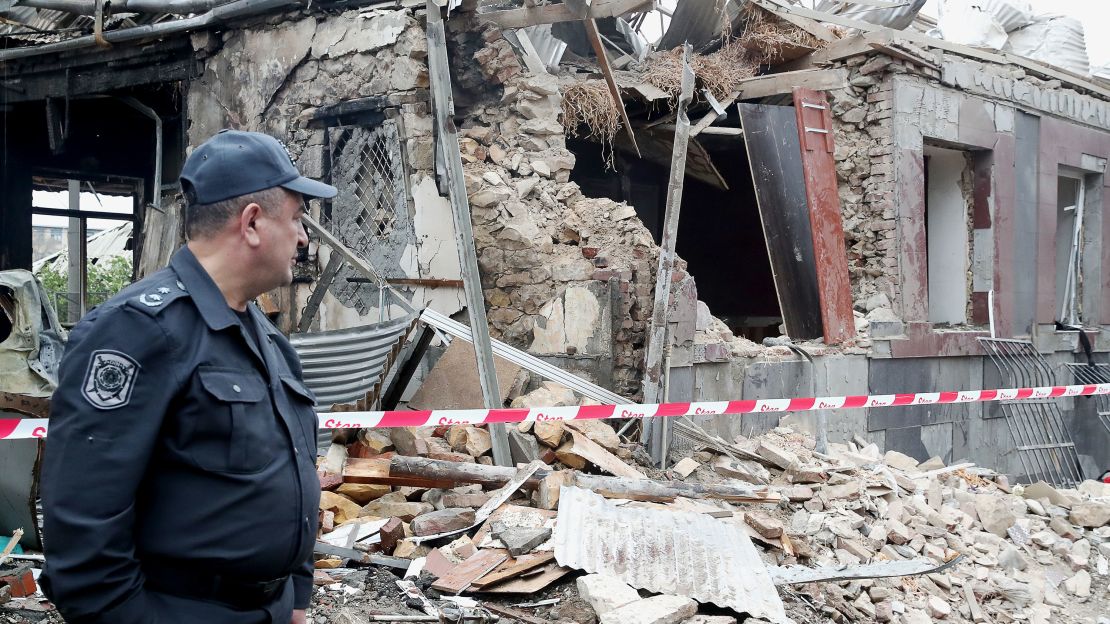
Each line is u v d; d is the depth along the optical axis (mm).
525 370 6789
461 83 8328
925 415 10156
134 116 12734
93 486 1712
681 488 5551
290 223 2049
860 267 10484
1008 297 11539
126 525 1752
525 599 4051
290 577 2131
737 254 13680
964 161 11594
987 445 11070
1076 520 6812
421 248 7773
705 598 4027
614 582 3977
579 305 7270
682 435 6801
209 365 1860
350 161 8383
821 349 8930
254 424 1911
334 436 5457
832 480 6262
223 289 1999
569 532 4461
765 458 6605
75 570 1710
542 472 5148
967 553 5812
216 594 1902
